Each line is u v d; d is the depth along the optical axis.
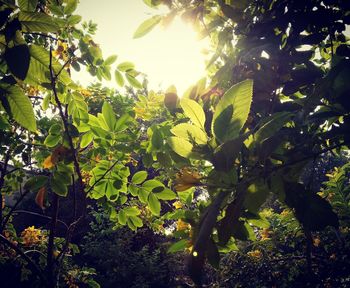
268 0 1.54
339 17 1.39
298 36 1.40
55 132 2.36
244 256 4.50
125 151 2.40
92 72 2.24
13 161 4.04
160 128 1.93
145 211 3.69
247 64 1.42
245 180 0.82
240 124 0.75
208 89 1.51
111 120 2.30
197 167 1.42
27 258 2.93
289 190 0.83
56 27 0.82
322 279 3.06
